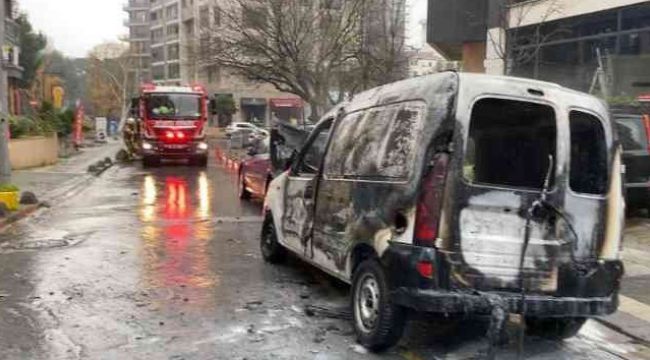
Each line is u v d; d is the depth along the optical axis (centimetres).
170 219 1248
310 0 2891
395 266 510
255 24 2892
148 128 2595
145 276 789
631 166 1109
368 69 2677
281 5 2841
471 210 500
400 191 518
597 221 532
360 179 585
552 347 581
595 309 526
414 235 502
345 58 2844
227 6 3362
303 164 757
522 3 2388
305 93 2905
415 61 3503
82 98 11025
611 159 543
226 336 580
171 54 10781
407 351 552
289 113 8150
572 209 524
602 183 540
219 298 699
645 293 729
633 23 2042
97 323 611
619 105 1329
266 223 869
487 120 522
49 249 950
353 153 614
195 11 8744
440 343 573
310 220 691
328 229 641
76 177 2095
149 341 565
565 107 527
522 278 509
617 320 639
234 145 3941
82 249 949
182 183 1988
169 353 538
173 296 704
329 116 714
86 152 3675
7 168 1511
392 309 523
